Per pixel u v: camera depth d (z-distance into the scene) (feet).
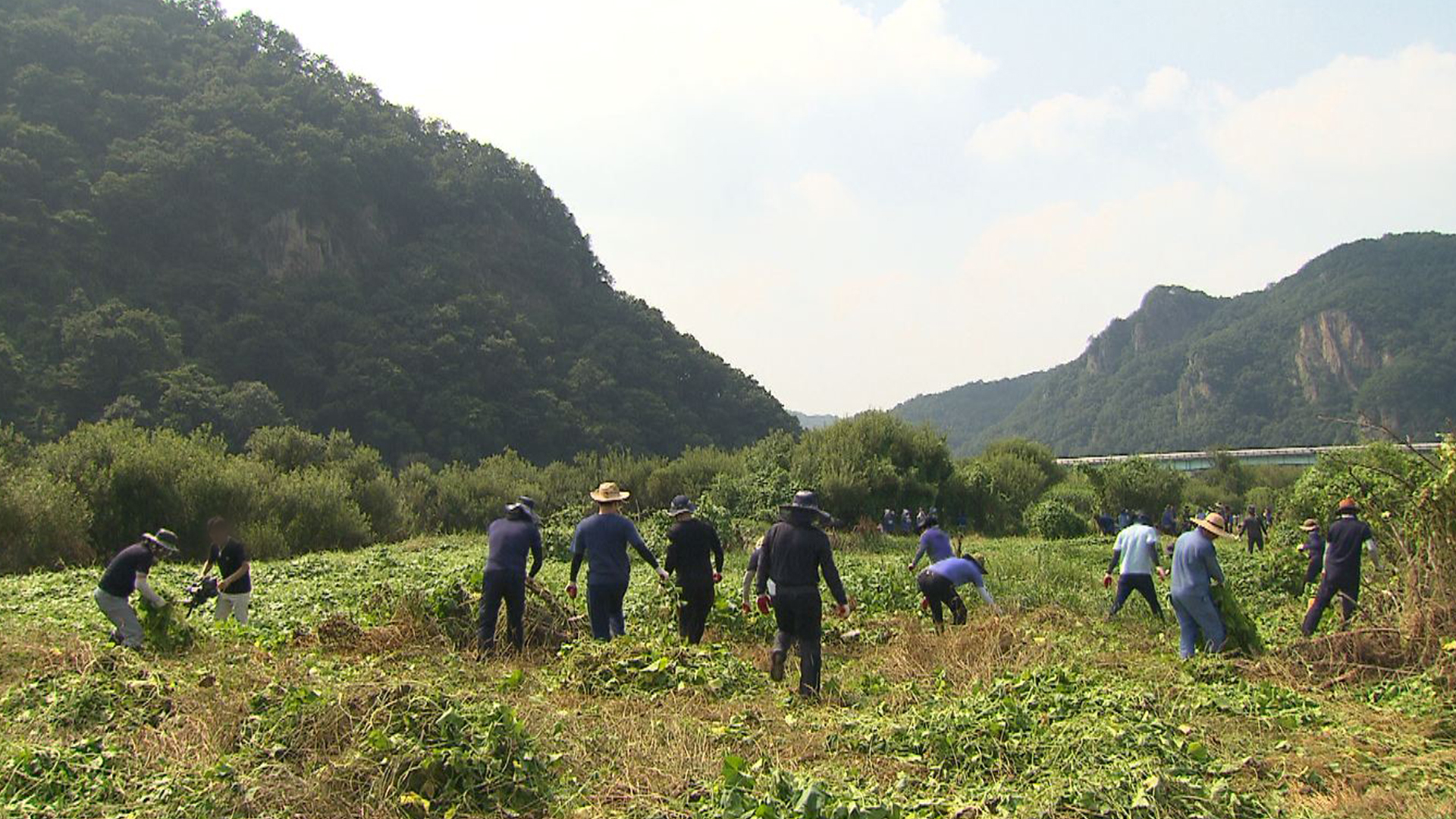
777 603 27.45
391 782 16.49
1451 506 28.60
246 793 16.33
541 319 351.05
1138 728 19.53
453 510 141.18
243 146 298.76
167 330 238.07
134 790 17.15
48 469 87.25
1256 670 28.40
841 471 118.93
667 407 331.57
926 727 20.62
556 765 18.42
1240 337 580.30
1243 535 115.96
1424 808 16.76
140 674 23.18
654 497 138.82
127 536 87.04
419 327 294.05
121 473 87.51
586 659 26.89
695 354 381.19
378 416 252.01
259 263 286.66
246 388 222.69
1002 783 17.92
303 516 100.83
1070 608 45.01
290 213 299.38
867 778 18.78
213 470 93.40
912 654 30.63
